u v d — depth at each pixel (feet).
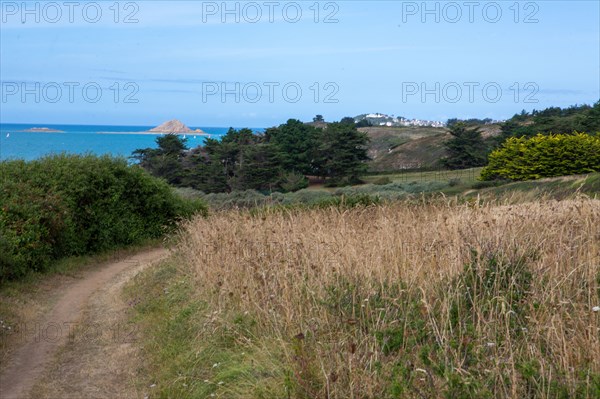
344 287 24.06
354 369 17.79
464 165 208.74
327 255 27.40
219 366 22.43
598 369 16.12
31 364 26.23
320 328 21.80
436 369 16.96
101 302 38.37
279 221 38.14
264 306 24.95
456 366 17.11
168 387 22.41
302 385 18.17
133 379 24.20
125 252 60.08
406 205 36.88
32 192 51.26
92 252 57.36
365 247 27.48
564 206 30.48
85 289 42.45
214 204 101.65
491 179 148.36
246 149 172.14
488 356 17.69
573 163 136.36
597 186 75.72
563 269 22.35
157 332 28.94
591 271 21.52
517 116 285.02
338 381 17.61
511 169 142.10
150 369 24.97
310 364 19.11
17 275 41.93
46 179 56.39
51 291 41.32
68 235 52.75
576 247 23.63
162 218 68.74
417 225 29.73
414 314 21.17
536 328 18.34
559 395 15.43
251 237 34.99
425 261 24.77
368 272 24.31
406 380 17.42
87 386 23.80
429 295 21.75
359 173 186.80
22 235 44.60
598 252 23.29
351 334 21.07
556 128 199.11
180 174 168.96
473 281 22.11
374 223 33.65
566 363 16.15
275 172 171.12
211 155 174.91
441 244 25.16
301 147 190.39
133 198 65.26
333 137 191.31
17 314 33.81
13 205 46.70
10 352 27.68
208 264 34.19
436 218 30.99
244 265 30.63
